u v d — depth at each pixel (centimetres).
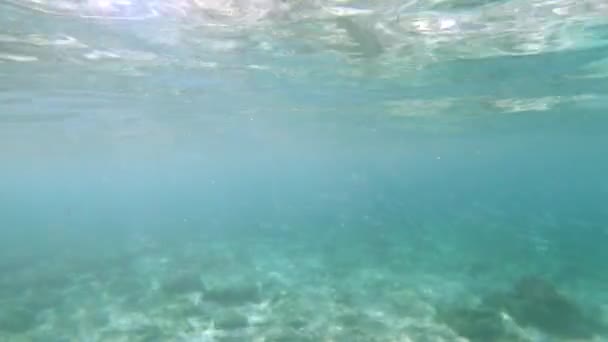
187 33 1134
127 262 2078
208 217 3678
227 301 1461
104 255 2259
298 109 2709
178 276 1786
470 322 1211
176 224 3341
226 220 3400
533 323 1193
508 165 19438
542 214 3478
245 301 1456
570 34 1157
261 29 1109
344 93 2152
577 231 2636
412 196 5197
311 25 1075
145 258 2152
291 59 1456
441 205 4138
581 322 1203
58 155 6012
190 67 1551
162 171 14925
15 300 1519
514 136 5022
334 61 1488
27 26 1034
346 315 1314
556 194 5981
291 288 1589
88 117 2681
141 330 1246
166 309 1403
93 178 17238
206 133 4122
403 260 1961
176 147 5600
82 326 1284
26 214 5597
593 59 1438
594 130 4253
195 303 1448
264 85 1927
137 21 1024
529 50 1328
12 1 878
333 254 2106
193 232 2895
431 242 2344
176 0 902
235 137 4675
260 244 2406
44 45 1198
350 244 2320
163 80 1758
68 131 3328
